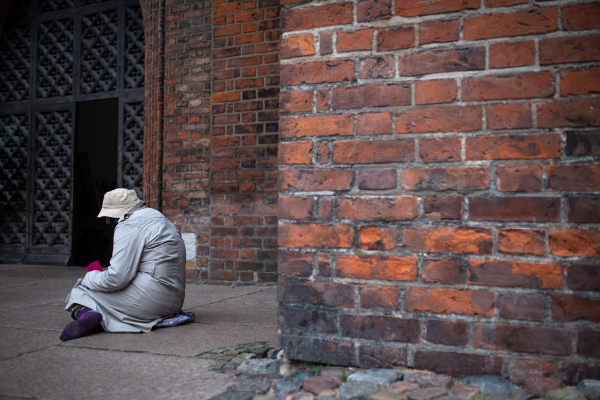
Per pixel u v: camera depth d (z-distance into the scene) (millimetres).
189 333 3109
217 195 5578
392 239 2102
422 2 2104
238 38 5555
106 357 2545
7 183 8219
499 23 2012
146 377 2213
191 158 5719
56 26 7887
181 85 5797
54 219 7855
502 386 1877
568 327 1896
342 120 2182
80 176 9102
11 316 3680
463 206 2023
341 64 2195
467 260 2012
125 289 3207
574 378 1885
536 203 1943
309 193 2217
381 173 2125
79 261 8195
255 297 4590
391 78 2131
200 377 2215
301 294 2217
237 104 5535
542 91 1956
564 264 1908
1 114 8164
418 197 2078
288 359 2273
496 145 1995
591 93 1909
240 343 2850
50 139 7887
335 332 2166
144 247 3238
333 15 2215
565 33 1941
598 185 1890
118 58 7332
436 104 2070
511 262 1962
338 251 2172
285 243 2246
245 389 2023
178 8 5859
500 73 2004
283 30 2279
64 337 2902
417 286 2068
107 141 10492
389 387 1926
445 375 2008
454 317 2021
